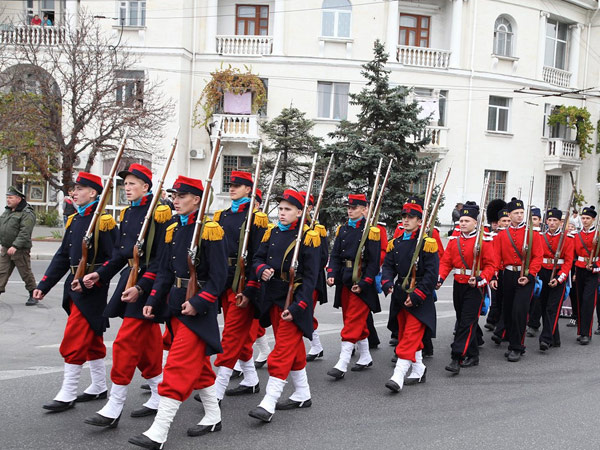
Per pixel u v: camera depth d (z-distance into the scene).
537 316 9.89
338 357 8.05
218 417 5.28
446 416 5.88
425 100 24.88
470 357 7.93
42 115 18.98
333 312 11.16
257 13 24.83
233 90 23.44
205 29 24.20
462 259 7.64
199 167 24.19
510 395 6.62
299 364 5.86
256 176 6.05
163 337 6.22
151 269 5.24
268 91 24.38
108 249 5.61
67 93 20.17
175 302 4.98
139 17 23.69
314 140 19.89
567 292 10.29
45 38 23.61
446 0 25.83
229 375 5.98
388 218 17.73
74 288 5.39
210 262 4.94
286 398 6.23
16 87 19.77
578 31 28.48
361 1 24.56
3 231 10.18
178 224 5.19
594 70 28.92
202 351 4.93
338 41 24.50
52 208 25.41
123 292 5.26
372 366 7.69
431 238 6.68
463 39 25.83
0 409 5.57
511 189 26.89
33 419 5.34
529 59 26.98
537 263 8.24
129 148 20.44
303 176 20.28
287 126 20.09
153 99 20.72
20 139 18.88
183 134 23.81
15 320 9.39
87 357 5.68
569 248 8.88
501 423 5.71
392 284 6.80
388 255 7.05
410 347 6.57
